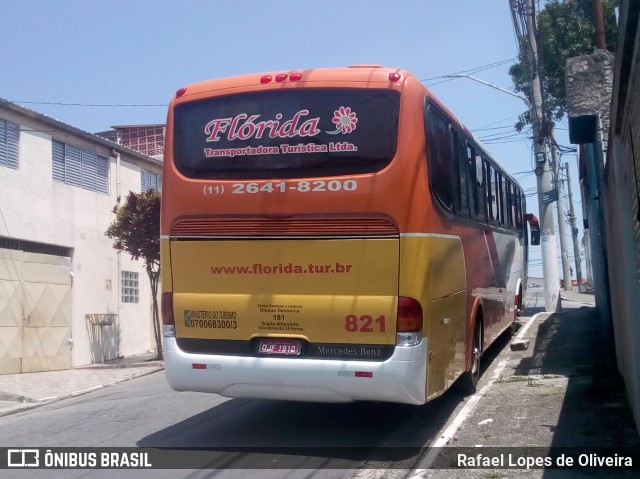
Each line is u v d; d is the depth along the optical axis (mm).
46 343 16219
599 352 12109
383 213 6832
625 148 7441
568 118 11000
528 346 13547
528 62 18266
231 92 7402
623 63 6074
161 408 10133
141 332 20281
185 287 7496
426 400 6918
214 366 7297
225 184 7301
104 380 14398
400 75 7023
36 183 15984
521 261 16422
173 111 7656
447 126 8023
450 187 7949
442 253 7430
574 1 19312
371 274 6863
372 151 6922
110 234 17172
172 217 7520
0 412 11062
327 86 7121
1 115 14969
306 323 7059
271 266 7172
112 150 19078
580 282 50688
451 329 7867
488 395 9398
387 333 6816
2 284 14977
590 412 8102
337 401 7086
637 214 6566
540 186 19938
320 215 7004
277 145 7199
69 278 17141
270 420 8750
